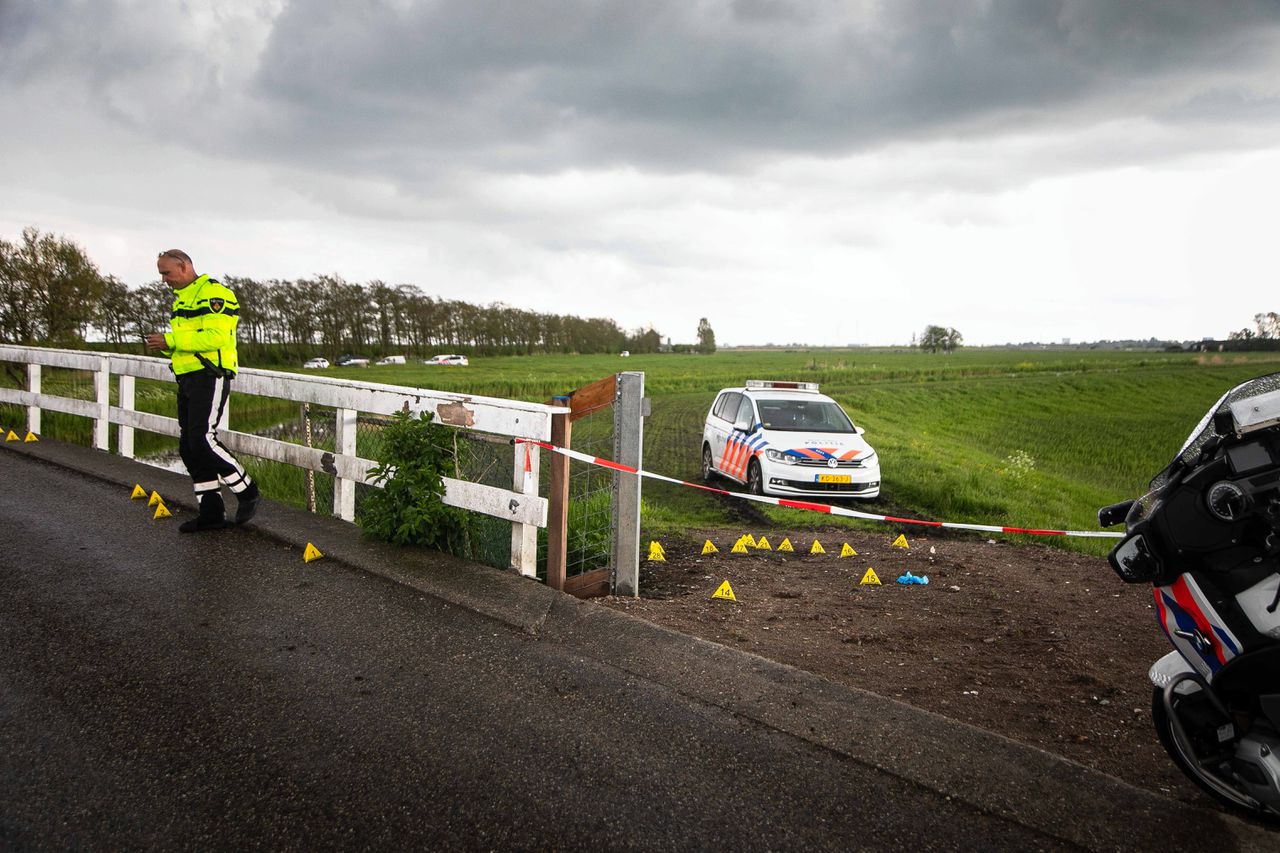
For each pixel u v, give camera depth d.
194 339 5.38
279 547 5.40
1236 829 2.63
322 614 4.25
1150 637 4.98
